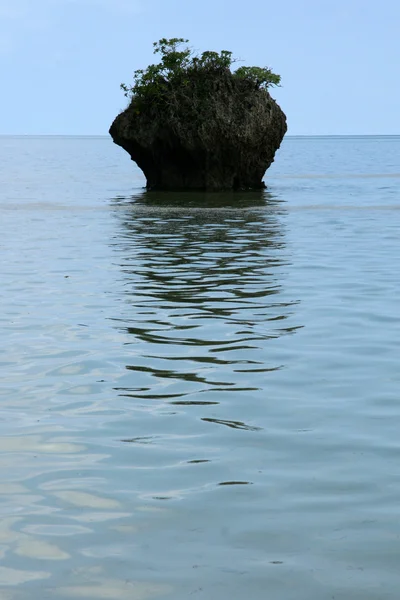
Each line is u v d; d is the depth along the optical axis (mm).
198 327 13922
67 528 6645
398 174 67750
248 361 11797
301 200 42812
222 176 50406
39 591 5707
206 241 26375
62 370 11391
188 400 10047
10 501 7172
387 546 6258
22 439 8742
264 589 5688
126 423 9227
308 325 14109
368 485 7434
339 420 9289
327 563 6020
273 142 51438
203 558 6117
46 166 88938
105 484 7527
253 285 18172
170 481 7582
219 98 50031
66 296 16891
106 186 55562
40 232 29203
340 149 173000
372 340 13039
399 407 9742
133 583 5785
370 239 26766
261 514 6852
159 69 51000
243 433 8883
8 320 14602
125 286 18062
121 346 12680
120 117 51750
